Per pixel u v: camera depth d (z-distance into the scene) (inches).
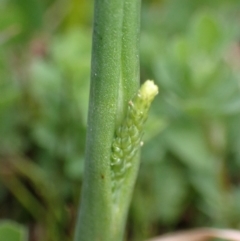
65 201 5.0
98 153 2.6
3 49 5.8
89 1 7.1
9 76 5.4
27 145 5.4
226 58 6.7
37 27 6.7
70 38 5.8
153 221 5.2
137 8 2.4
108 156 2.6
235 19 7.3
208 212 5.3
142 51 6.1
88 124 2.6
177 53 5.5
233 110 5.2
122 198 2.8
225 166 5.4
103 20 2.3
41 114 5.4
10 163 5.3
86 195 2.8
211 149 5.3
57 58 5.5
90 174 2.7
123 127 2.6
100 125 2.6
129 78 2.5
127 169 2.8
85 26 7.1
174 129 5.3
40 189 5.1
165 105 5.5
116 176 2.7
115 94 2.5
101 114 2.5
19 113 5.5
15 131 5.4
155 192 5.2
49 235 4.9
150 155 5.1
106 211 2.8
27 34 6.5
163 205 5.2
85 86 5.2
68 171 5.0
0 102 4.9
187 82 5.4
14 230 3.6
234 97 5.3
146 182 5.2
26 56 6.4
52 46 6.2
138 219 5.0
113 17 2.3
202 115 5.3
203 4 7.2
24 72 6.2
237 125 5.6
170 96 5.5
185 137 5.3
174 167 5.3
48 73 5.4
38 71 5.4
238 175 5.7
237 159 5.5
